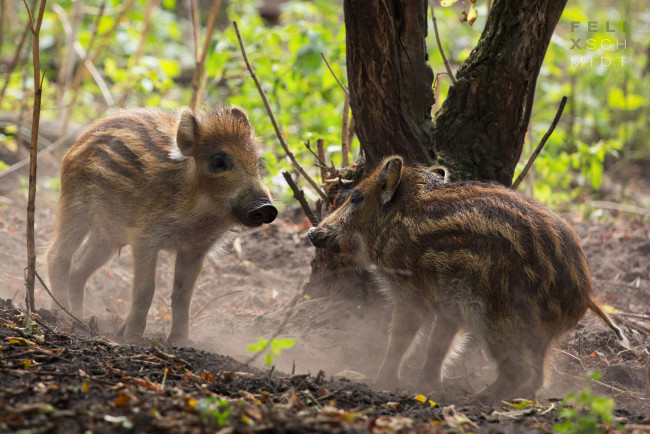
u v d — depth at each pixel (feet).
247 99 54.85
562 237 28.09
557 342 29.14
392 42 32.22
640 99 71.82
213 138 34.14
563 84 77.20
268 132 53.83
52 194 54.29
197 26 50.31
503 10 34.04
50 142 59.98
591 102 73.31
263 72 55.01
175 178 34.27
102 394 20.48
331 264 37.17
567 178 64.95
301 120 61.93
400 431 19.69
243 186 33.78
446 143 35.94
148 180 34.19
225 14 99.19
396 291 31.07
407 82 33.71
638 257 47.55
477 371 34.09
